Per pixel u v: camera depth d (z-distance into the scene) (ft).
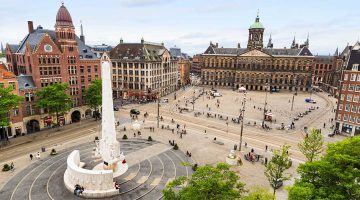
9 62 248.52
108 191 119.85
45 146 184.03
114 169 140.36
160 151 176.35
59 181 133.28
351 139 92.07
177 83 490.08
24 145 185.88
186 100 376.48
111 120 133.80
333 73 479.82
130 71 368.89
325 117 290.15
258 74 503.61
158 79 391.24
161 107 323.98
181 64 565.12
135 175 139.03
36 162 156.25
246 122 263.29
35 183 131.13
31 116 215.31
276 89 492.95
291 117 286.87
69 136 206.80
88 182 121.19
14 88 200.23
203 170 79.51
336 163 85.15
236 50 533.96
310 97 420.36
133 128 221.25
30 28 244.42
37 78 216.95
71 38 238.89
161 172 144.56
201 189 74.18
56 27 232.12
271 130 237.25
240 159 159.84
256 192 80.53
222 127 244.01
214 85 549.13
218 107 332.60
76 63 246.47
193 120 266.98
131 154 169.37
